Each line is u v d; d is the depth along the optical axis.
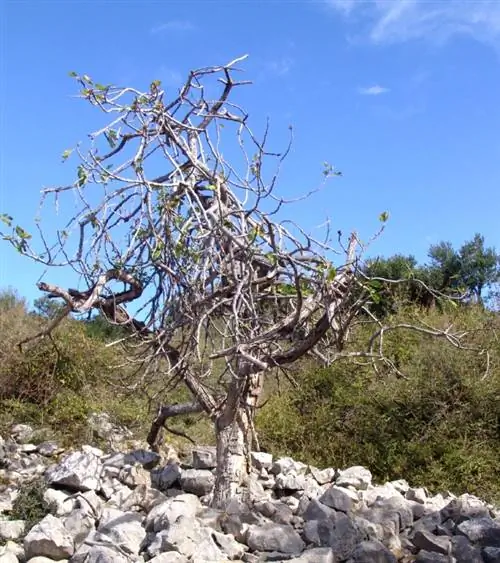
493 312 11.94
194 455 7.09
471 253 13.22
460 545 5.12
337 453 9.96
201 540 5.07
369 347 5.66
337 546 5.16
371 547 4.95
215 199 5.50
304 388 10.76
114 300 5.79
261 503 5.80
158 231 5.40
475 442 9.41
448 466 9.16
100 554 4.83
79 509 5.79
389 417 9.92
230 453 6.07
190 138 5.80
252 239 4.96
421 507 5.95
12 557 5.11
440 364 10.22
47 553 5.13
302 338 5.92
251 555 5.05
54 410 10.27
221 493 5.98
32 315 12.63
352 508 5.86
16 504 6.16
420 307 12.34
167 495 6.69
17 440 9.50
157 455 7.31
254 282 5.14
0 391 10.65
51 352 10.75
